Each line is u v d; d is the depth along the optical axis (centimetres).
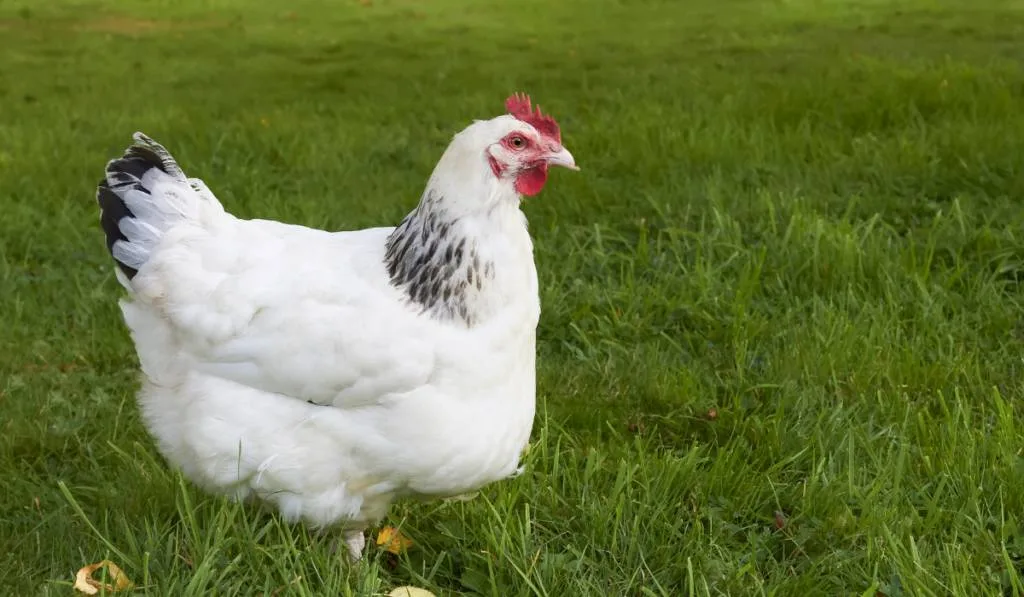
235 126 464
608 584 246
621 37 716
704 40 690
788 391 277
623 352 293
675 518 254
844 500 256
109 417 278
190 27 792
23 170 398
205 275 241
